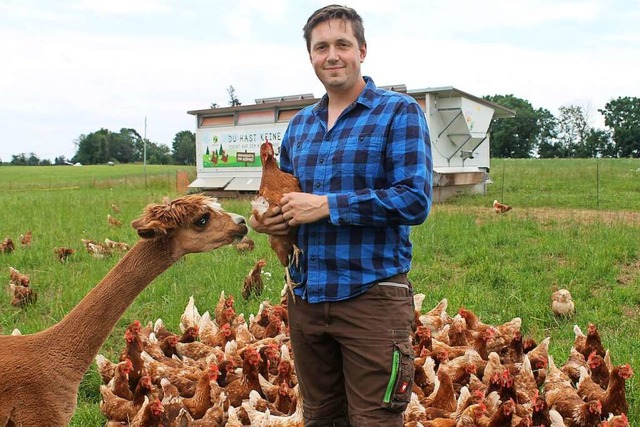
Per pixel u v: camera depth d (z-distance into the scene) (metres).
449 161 21.92
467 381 6.25
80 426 5.71
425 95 20.73
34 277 10.98
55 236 15.05
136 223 4.11
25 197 27.78
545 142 102.19
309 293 3.53
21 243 14.05
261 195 3.65
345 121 3.54
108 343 7.77
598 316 8.54
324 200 3.28
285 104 22.53
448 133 21.58
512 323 7.55
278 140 22.92
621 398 5.65
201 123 24.95
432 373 6.18
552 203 19.95
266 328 7.64
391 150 3.38
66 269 11.30
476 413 5.21
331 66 3.49
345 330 3.47
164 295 9.41
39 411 3.99
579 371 6.32
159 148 103.38
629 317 8.66
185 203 4.18
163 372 6.15
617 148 94.81
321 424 3.81
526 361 6.25
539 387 6.48
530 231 13.91
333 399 3.80
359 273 3.42
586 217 16.16
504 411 5.02
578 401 5.66
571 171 32.06
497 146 102.12
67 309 8.78
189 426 5.20
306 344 3.68
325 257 3.47
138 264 4.20
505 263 11.12
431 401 5.74
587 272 10.34
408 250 3.64
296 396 5.44
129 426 5.28
